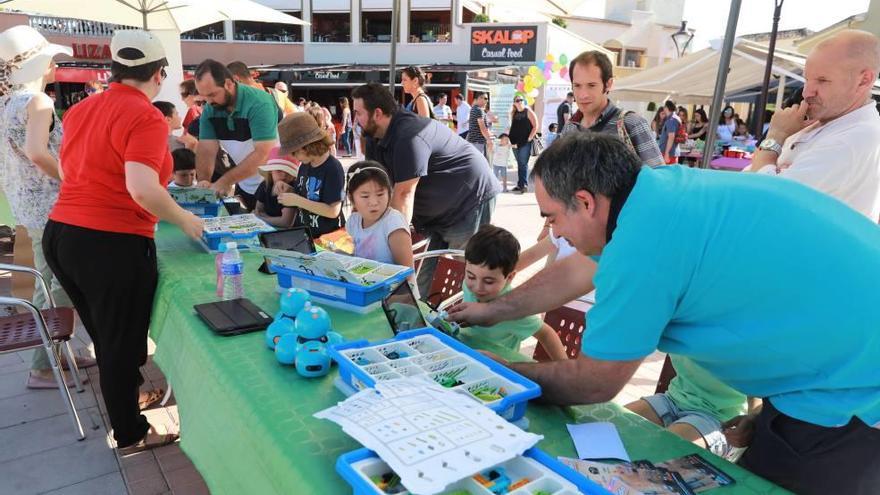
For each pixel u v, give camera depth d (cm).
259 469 120
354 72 2062
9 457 240
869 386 110
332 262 186
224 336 170
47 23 1888
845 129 195
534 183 124
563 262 180
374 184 236
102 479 229
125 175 208
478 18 2106
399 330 169
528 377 136
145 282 222
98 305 217
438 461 92
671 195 109
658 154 278
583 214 118
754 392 125
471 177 321
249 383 141
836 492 117
